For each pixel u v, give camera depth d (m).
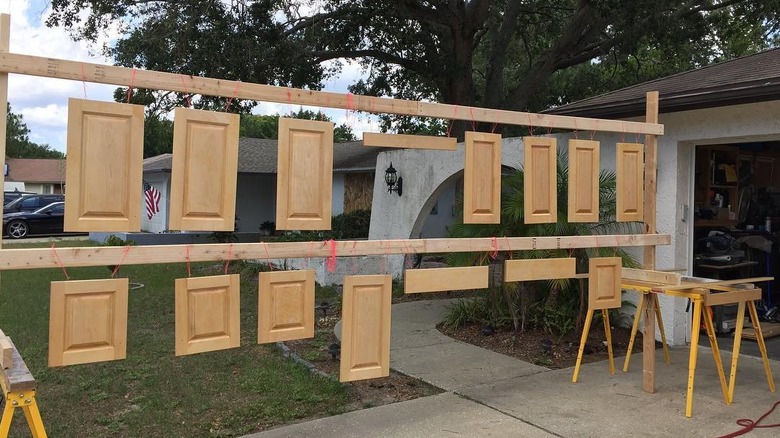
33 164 44.22
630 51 15.52
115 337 3.12
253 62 11.53
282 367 5.57
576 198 4.82
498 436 3.92
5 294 9.32
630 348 5.46
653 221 5.30
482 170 4.32
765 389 4.88
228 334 3.48
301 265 11.34
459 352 6.20
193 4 11.02
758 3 15.02
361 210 15.44
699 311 4.33
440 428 4.07
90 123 3.04
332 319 7.91
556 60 15.30
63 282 2.99
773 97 5.16
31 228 21.64
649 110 5.27
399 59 14.89
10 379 2.52
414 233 10.62
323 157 3.73
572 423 4.15
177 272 12.38
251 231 22.52
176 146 3.28
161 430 4.08
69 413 4.40
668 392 4.82
